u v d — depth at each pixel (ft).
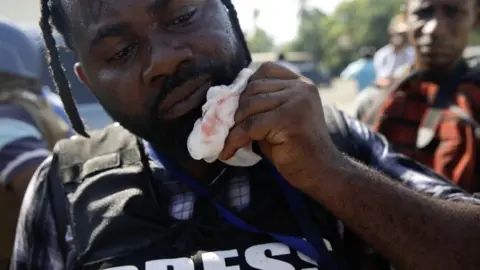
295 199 3.37
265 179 3.46
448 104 5.67
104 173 3.69
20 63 5.94
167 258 3.29
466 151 5.39
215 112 2.85
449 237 2.99
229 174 3.51
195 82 3.01
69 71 4.06
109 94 3.26
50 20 3.78
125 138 3.86
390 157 3.70
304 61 68.69
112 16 3.06
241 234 3.31
